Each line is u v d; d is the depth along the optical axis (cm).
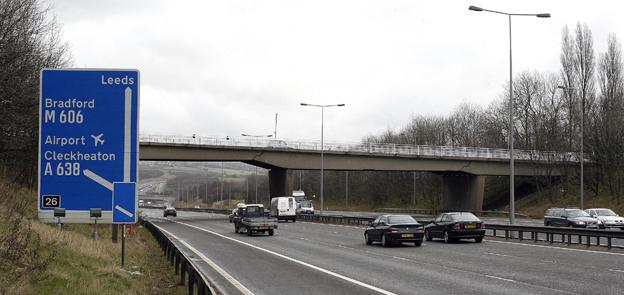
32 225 1794
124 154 1400
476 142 11712
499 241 3216
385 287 1471
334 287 1484
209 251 2659
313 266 1991
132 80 1409
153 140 5978
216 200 15700
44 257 1358
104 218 1389
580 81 7744
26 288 1046
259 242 3256
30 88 3209
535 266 1911
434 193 10719
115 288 1291
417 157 7131
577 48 7794
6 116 3098
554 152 7731
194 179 18062
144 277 1609
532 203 7975
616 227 4216
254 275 1753
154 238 3472
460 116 12506
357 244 3058
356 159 7019
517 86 9844
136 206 1396
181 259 1509
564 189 7694
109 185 1395
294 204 6581
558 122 8856
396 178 11644
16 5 3128
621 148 6912
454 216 3133
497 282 1535
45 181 1385
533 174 7794
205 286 980
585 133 7456
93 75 1403
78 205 1387
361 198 12450
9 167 3778
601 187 7288
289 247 2873
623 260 2095
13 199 2238
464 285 1488
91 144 1397
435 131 12662
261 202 13838
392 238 2805
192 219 7525
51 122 1388
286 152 6750
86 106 1399
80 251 1652
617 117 7106
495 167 7625
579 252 2458
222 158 6394
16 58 3069
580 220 3894
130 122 1405
